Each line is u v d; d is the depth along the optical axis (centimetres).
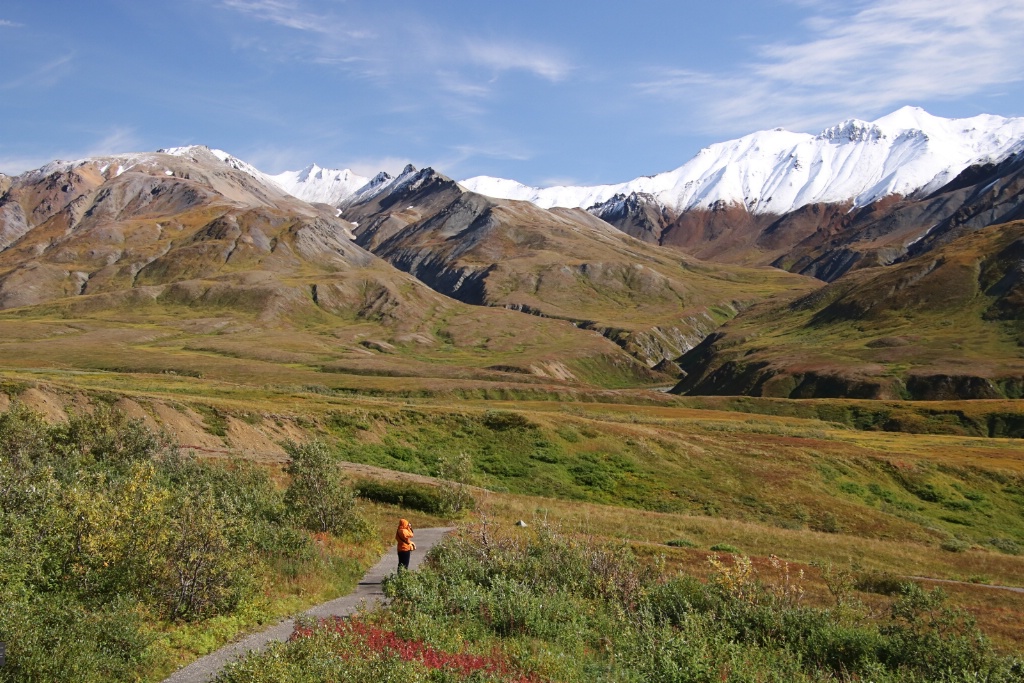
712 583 2216
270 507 2848
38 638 1209
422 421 7306
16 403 3212
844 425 13288
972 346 19838
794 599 2162
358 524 3062
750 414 13162
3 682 1092
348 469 5188
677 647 1544
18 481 1952
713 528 4591
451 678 1308
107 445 3362
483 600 1891
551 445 7012
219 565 1678
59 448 3084
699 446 7588
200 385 9944
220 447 5675
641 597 2062
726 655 1584
